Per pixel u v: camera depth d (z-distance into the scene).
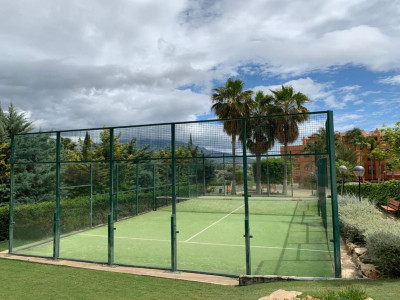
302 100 27.33
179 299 4.56
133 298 4.67
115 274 5.96
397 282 4.42
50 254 7.77
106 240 9.62
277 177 18.88
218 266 6.55
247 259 5.68
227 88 27.47
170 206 18.17
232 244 8.84
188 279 5.59
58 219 7.34
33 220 9.50
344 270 5.97
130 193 15.07
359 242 7.60
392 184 14.46
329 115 5.45
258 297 4.00
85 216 11.74
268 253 7.66
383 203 14.92
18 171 12.89
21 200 12.54
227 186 20.12
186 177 19.38
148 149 6.84
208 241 9.30
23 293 4.98
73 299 4.69
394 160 6.68
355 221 7.98
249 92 27.75
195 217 14.68
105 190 13.34
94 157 11.08
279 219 13.68
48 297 4.79
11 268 6.48
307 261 6.82
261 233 10.48
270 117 5.87
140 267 6.45
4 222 9.88
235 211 16.53
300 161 17.38
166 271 6.17
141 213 15.69
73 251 8.16
